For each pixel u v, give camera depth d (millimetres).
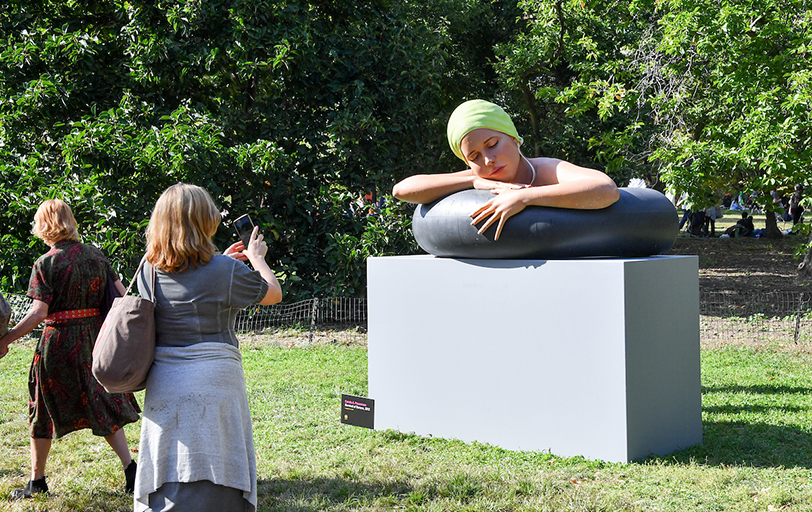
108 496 4031
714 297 12781
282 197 11438
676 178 11062
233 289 2742
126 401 4160
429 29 12867
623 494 3797
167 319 2707
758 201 14078
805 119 10258
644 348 4414
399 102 11891
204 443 2600
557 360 4527
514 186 4719
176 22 10672
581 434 4445
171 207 2705
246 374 7516
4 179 10062
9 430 5410
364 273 10852
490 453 4613
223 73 11953
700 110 12406
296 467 4426
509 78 14727
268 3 10906
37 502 3908
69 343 3975
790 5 11812
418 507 3736
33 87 10250
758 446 4750
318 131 11688
